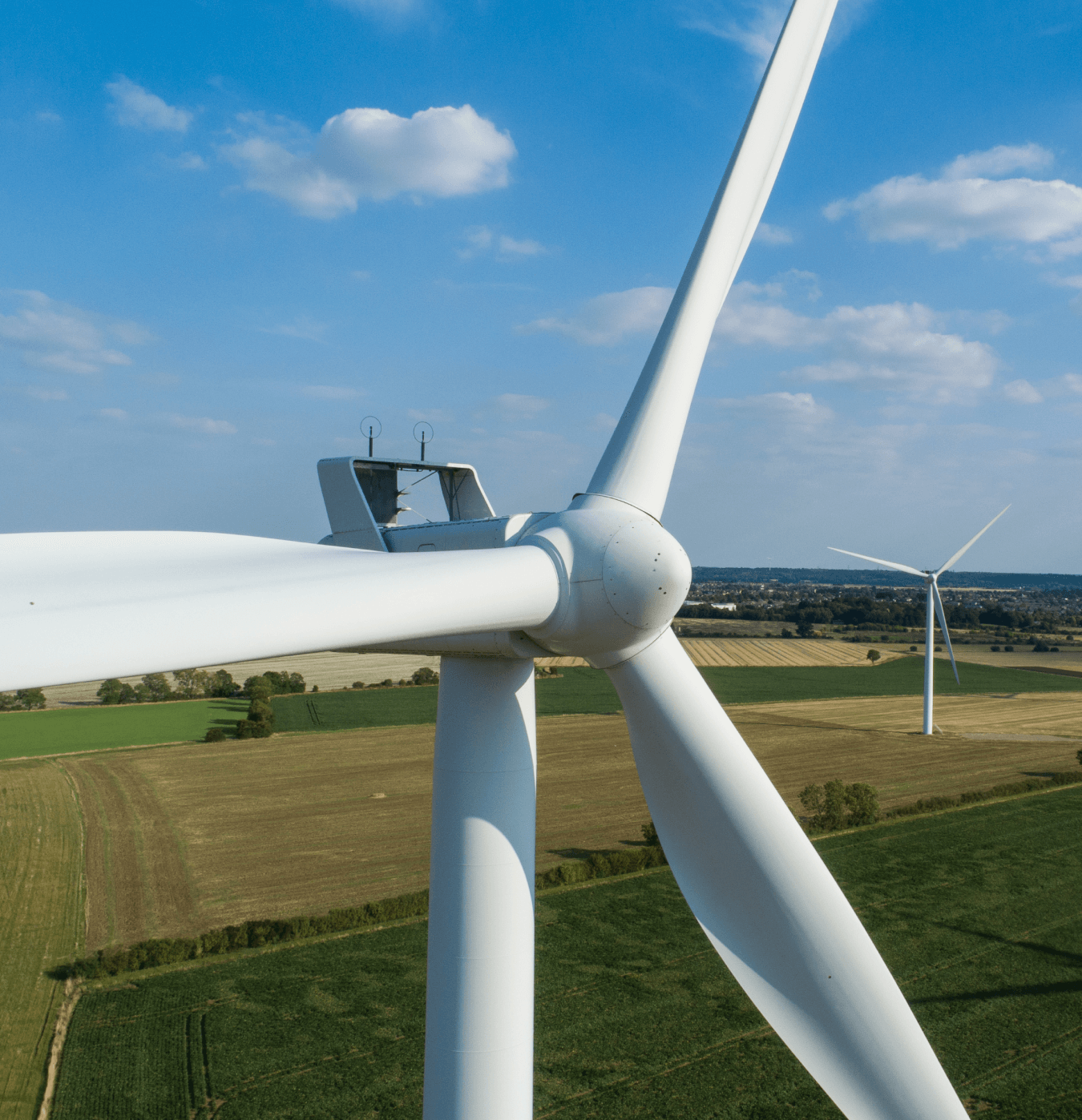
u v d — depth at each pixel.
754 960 8.61
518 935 8.98
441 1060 8.88
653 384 9.43
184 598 4.76
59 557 5.37
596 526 7.97
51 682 4.06
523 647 8.18
